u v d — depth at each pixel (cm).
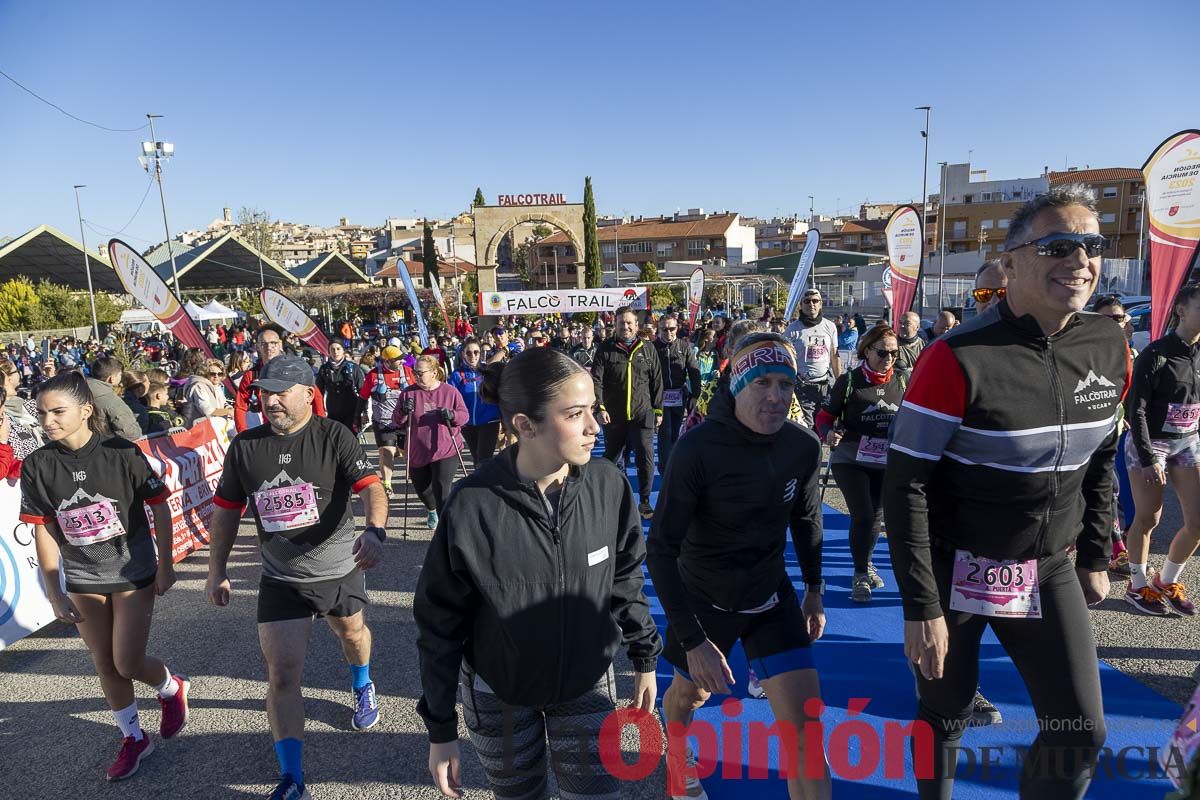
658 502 249
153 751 336
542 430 196
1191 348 408
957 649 226
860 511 460
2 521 460
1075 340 207
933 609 210
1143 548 440
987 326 207
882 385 442
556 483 207
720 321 1115
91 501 305
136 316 4319
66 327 4181
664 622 473
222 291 6644
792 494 254
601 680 216
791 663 243
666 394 867
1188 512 418
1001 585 217
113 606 316
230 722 359
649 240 7912
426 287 5162
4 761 335
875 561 563
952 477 216
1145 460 414
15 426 514
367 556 281
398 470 970
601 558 211
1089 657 214
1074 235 189
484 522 197
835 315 3588
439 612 203
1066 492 212
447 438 658
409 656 422
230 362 1029
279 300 1263
